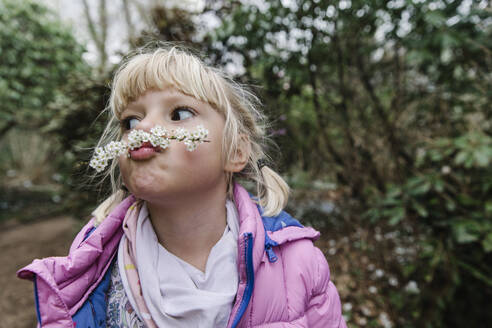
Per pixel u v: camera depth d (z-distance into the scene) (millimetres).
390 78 2102
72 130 2121
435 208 1604
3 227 4242
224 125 569
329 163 2229
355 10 1732
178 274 548
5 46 3662
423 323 1608
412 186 1614
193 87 529
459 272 1636
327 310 616
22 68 3793
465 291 1705
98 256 591
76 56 4082
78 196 2184
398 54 1950
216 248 575
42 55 3828
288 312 569
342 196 2328
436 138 1789
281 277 586
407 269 1707
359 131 2129
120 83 553
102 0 4773
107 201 695
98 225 646
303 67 1886
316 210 2217
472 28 1558
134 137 477
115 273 602
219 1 1724
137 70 534
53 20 4086
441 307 1616
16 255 3344
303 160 2139
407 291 1676
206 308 506
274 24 1758
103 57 4426
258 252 563
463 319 1676
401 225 2033
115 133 675
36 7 3930
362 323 1606
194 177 503
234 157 604
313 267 612
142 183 478
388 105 2174
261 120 870
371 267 1860
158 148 483
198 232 574
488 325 1645
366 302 1721
